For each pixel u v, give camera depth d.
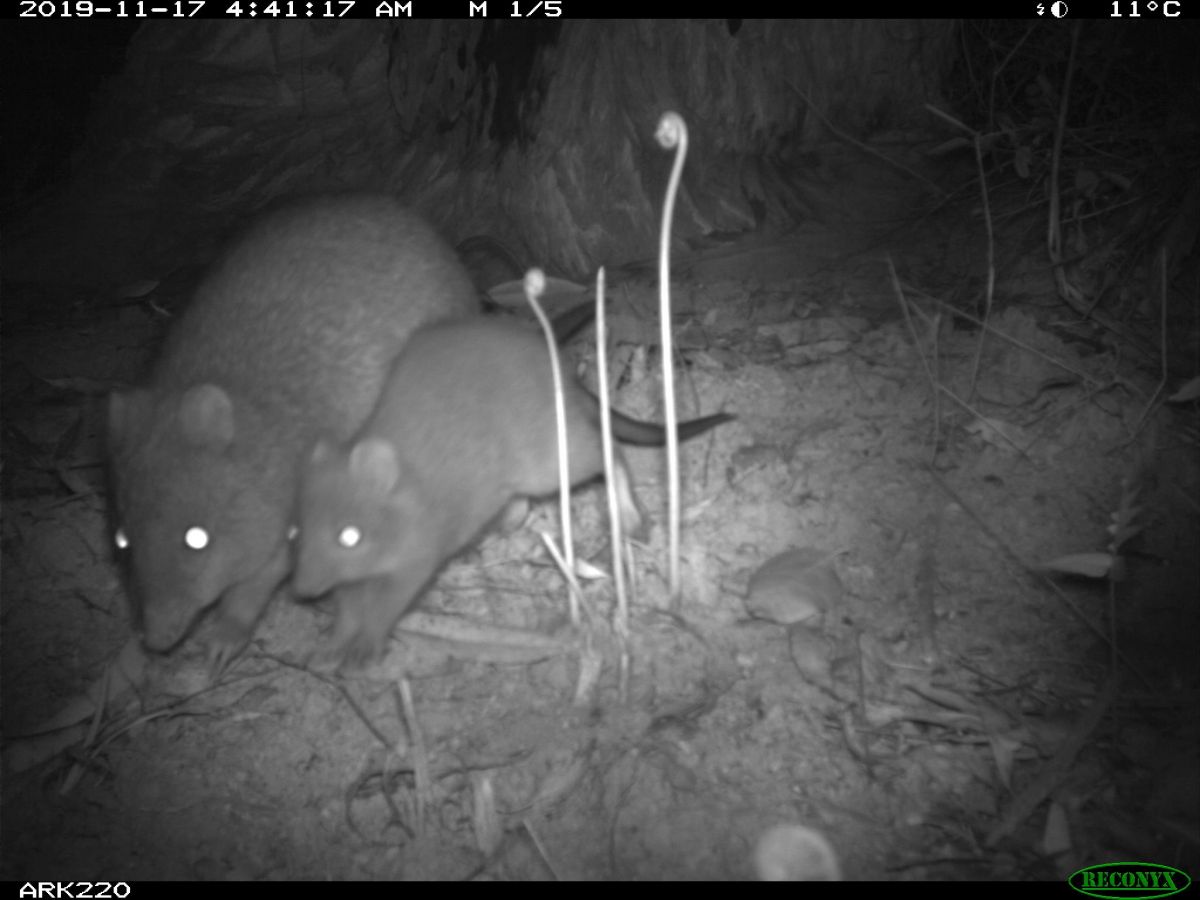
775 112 0.99
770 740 0.66
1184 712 0.66
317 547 0.68
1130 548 0.73
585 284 0.94
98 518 0.80
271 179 1.19
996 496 0.76
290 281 0.77
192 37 1.35
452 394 0.71
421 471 0.70
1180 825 0.62
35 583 0.77
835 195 0.99
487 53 1.02
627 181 0.97
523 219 1.00
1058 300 0.87
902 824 0.63
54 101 1.41
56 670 0.72
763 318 0.89
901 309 0.88
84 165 1.29
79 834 0.66
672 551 0.71
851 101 1.02
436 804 0.65
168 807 0.66
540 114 0.98
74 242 1.14
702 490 0.78
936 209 0.96
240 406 0.73
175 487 0.70
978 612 0.71
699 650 0.70
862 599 0.72
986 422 0.79
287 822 0.65
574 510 0.78
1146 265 0.87
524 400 0.73
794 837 0.63
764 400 0.82
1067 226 0.91
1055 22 1.04
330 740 0.68
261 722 0.69
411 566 0.69
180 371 0.75
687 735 0.67
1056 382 0.82
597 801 0.65
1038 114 1.01
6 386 0.92
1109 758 0.65
